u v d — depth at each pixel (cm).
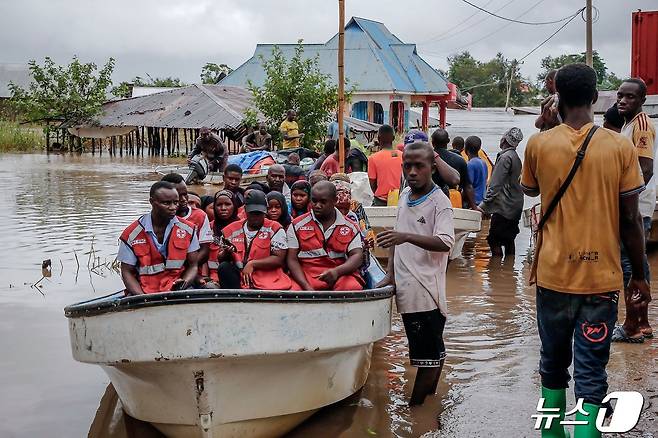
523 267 1115
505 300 919
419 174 583
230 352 482
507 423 562
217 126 3002
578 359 477
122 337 496
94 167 2841
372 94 3600
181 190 638
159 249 582
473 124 5503
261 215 611
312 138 2505
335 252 614
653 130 698
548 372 502
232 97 3456
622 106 703
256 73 3819
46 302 898
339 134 1222
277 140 2502
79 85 3869
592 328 471
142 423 579
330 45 3828
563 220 473
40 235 1330
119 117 3612
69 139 3891
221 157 2058
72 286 971
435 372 599
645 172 694
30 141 4003
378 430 559
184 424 518
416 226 589
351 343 544
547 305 486
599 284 468
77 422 581
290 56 3822
